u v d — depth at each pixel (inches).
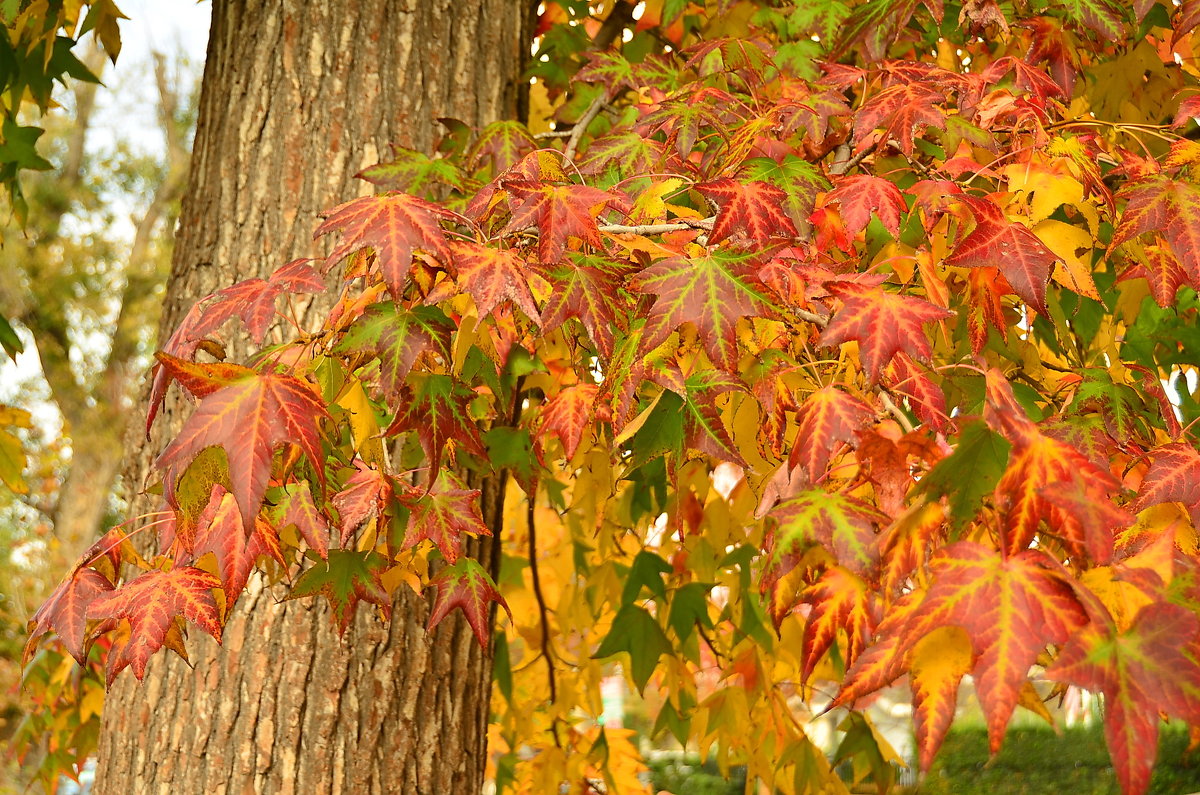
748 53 86.6
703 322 50.8
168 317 92.1
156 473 88.0
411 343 50.9
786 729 109.6
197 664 83.0
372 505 53.4
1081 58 101.3
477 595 60.1
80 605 53.2
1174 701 34.6
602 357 53.8
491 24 100.7
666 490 97.1
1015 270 54.2
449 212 52.4
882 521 45.6
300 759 81.8
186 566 53.4
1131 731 34.5
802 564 50.5
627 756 135.6
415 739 85.6
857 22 84.9
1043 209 61.2
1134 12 83.4
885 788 108.8
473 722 91.0
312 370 53.0
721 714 115.4
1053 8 83.0
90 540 447.8
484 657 92.7
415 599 87.0
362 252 59.1
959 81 73.0
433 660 87.2
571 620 134.4
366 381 58.8
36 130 128.2
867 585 47.7
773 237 55.9
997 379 47.3
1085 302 91.3
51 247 512.7
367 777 83.1
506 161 81.5
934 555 40.2
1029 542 39.8
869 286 52.2
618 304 53.7
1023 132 68.9
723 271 51.9
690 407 57.6
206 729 82.0
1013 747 412.8
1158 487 50.6
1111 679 35.3
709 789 389.4
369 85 93.2
